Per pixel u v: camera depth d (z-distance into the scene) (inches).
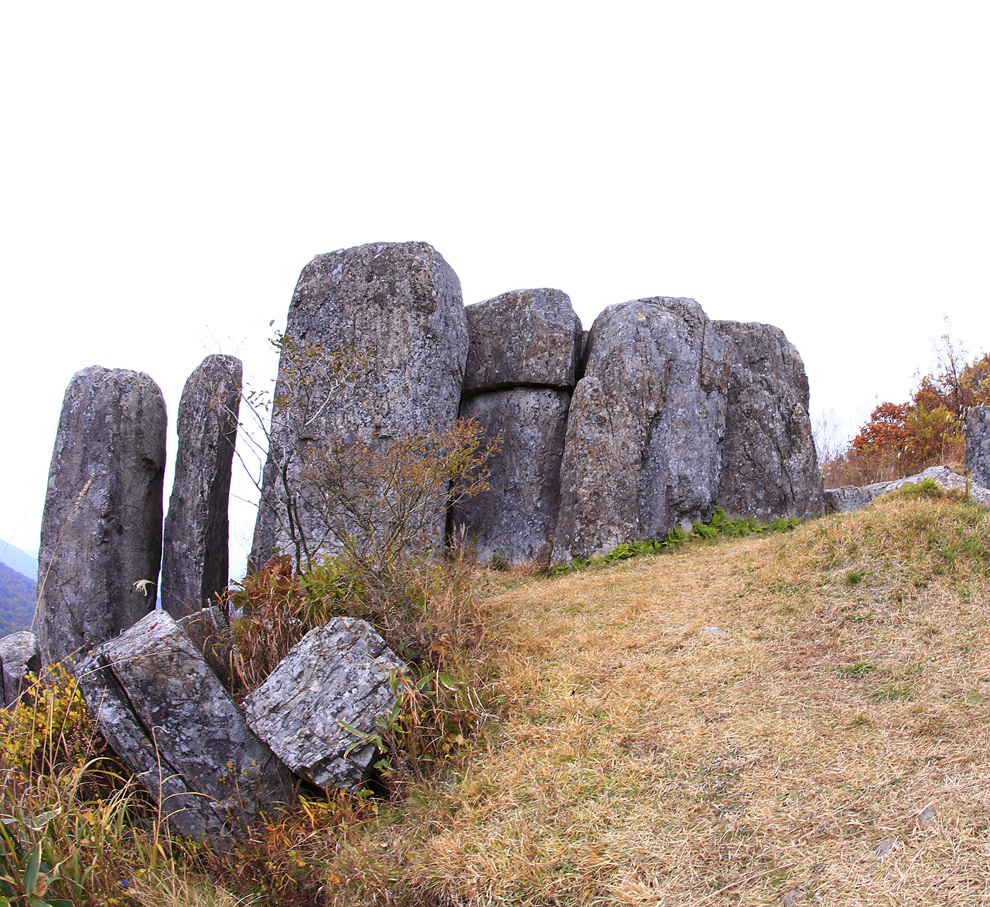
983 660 160.2
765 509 380.5
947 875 100.8
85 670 157.2
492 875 119.6
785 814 121.1
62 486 329.4
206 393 329.1
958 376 629.3
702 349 375.2
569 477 341.4
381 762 152.7
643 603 235.1
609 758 146.9
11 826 126.0
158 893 127.2
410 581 202.7
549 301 381.4
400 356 345.4
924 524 222.8
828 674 167.2
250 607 189.5
